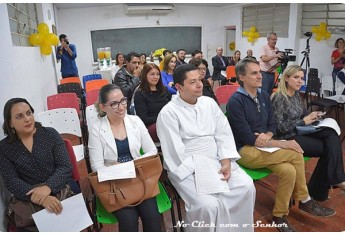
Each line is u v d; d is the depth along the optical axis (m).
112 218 1.46
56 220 1.34
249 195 1.59
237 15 8.06
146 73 2.41
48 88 4.18
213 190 1.52
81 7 7.66
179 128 1.70
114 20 8.02
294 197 1.94
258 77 1.86
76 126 2.38
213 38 8.93
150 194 1.46
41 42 3.56
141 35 8.28
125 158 1.66
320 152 2.00
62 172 1.46
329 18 5.43
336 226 1.87
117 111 1.59
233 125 1.92
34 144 1.44
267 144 1.83
